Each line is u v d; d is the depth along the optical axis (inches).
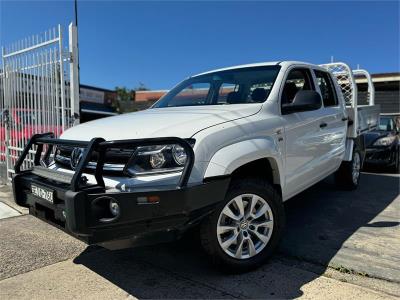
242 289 130.3
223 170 126.4
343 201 241.1
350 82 259.8
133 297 127.3
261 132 146.9
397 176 334.6
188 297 126.3
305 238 176.2
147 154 120.6
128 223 114.5
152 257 158.6
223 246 134.4
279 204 147.9
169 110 167.5
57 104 244.4
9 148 295.4
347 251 159.9
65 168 141.6
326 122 201.0
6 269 149.6
